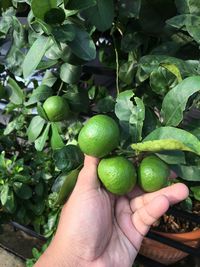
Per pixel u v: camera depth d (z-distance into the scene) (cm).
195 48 31
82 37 27
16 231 59
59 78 37
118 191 22
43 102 36
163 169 22
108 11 28
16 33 34
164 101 23
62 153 29
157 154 23
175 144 19
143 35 32
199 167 23
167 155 22
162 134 21
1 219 50
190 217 40
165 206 26
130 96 25
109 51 36
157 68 28
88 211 27
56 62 33
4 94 40
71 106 35
